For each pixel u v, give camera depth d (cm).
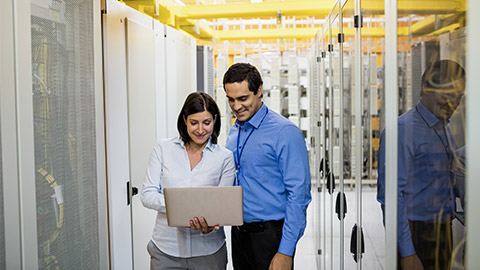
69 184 165
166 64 337
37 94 144
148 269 303
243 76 189
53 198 153
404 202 118
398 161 122
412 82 110
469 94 86
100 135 195
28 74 139
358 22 175
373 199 152
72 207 167
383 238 139
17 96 133
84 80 179
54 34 154
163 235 207
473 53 85
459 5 88
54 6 155
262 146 199
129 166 268
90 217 184
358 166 178
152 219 312
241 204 182
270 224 204
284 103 589
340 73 229
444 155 97
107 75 238
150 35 301
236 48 590
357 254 181
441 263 100
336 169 251
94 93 189
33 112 141
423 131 105
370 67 154
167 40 339
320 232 358
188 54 403
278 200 204
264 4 357
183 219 184
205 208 183
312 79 488
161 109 325
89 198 183
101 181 196
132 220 272
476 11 84
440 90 96
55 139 155
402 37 117
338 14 236
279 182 203
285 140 195
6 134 128
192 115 196
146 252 299
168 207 184
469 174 88
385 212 135
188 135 208
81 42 176
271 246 204
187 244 204
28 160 138
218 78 544
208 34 469
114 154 248
